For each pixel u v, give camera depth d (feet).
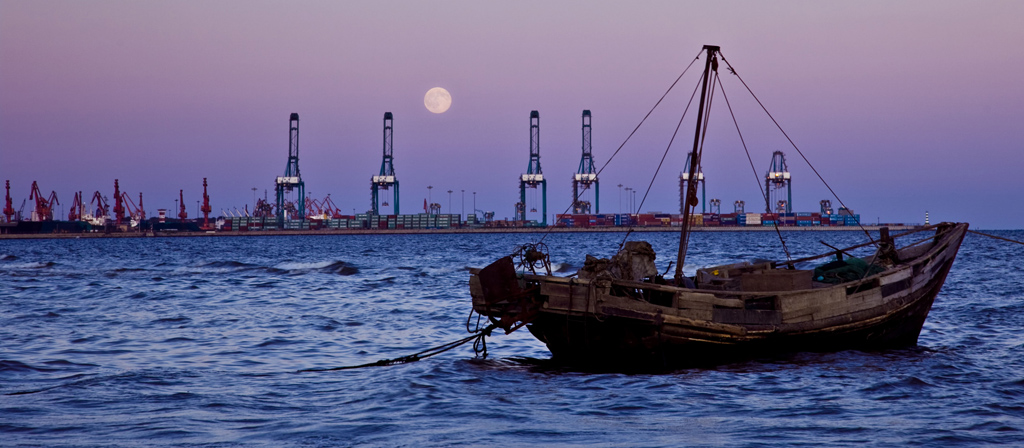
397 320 180.65
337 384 104.58
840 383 101.09
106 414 86.28
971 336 144.05
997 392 95.09
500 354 130.93
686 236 134.82
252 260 548.72
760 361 117.60
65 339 149.38
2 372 111.86
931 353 124.67
